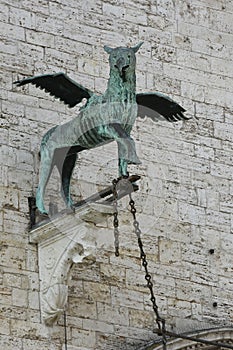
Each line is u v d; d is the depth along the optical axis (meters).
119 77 34.66
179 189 37.03
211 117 38.00
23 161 36.03
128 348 35.72
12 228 35.53
